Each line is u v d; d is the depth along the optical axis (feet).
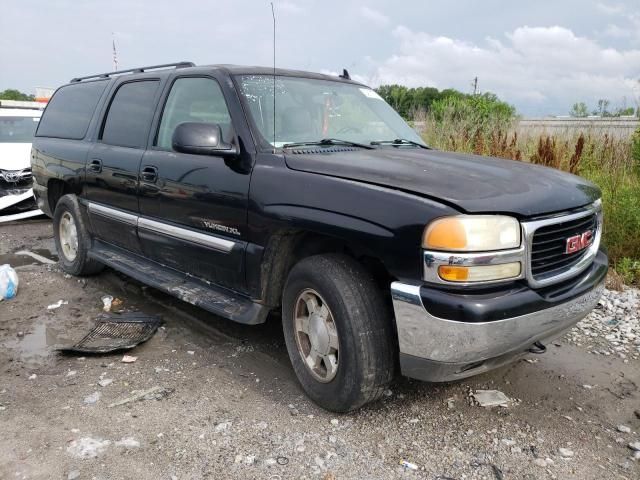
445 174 9.39
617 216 19.47
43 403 10.05
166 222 12.96
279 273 10.72
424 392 10.61
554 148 24.75
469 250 8.00
